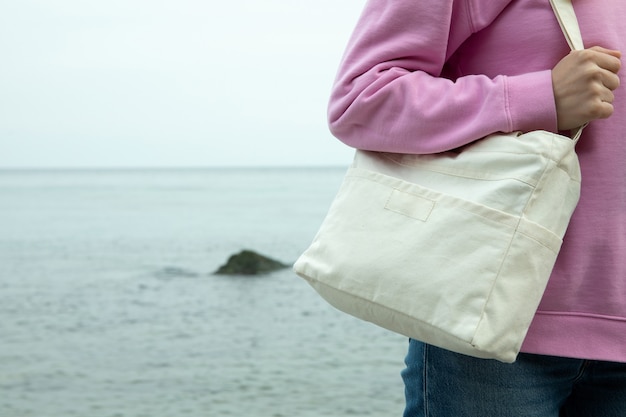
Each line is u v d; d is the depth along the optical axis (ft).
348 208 3.69
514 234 3.25
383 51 3.78
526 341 3.58
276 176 315.37
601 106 3.36
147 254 64.03
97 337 32.94
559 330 3.58
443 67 4.09
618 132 3.64
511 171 3.34
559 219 3.36
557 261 3.59
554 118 3.42
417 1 3.72
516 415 3.67
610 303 3.58
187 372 26.81
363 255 3.51
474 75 3.72
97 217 102.22
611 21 3.73
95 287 46.42
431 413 3.86
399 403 22.70
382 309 3.47
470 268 3.27
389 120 3.67
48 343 31.86
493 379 3.65
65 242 73.61
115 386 25.25
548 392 3.73
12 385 25.40
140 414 22.21
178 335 32.94
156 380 25.90
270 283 45.93
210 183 237.86
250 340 31.58
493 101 3.46
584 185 3.61
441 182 3.54
